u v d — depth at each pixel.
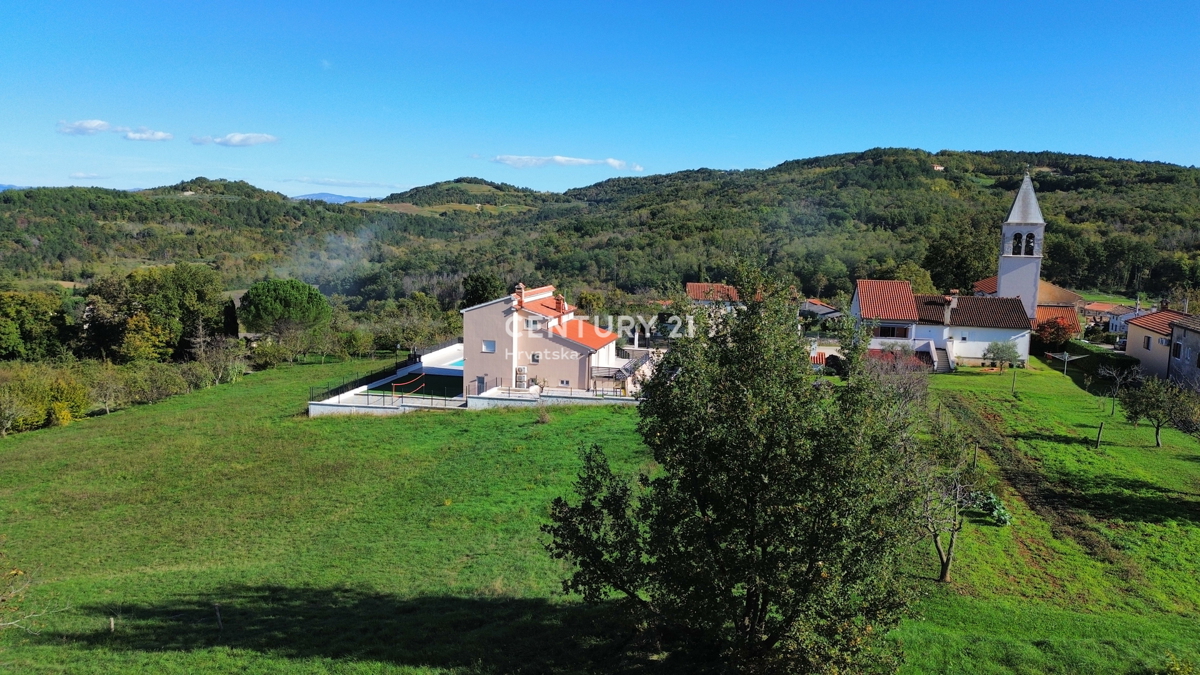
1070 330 56.22
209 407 47.56
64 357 66.44
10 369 57.00
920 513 14.73
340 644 16.73
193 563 23.47
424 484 29.25
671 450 12.83
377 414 41.34
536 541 23.02
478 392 44.59
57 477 33.62
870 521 11.27
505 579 20.34
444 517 25.61
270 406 46.62
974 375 48.97
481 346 44.28
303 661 15.96
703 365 12.39
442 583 20.38
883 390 14.09
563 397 40.56
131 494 30.91
